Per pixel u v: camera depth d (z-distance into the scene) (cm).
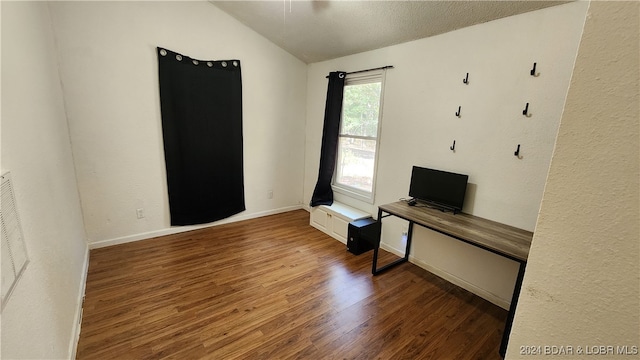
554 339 49
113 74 283
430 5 223
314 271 275
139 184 316
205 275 260
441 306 228
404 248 305
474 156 239
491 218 232
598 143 41
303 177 459
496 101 220
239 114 369
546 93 195
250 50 365
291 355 175
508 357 56
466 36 234
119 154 299
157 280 249
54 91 221
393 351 182
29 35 159
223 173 371
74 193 253
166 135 320
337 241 347
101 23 271
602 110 40
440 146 262
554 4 185
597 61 40
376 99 332
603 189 41
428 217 237
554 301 48
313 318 209
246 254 304
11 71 119
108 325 193
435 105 263
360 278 266
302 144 445
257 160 402
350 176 382
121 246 308
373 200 337
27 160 126
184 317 204
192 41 322
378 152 324
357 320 209
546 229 48
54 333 135
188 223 354
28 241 114
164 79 308
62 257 169
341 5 262
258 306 220
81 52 265
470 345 189
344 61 360
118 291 231
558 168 45
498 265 229
